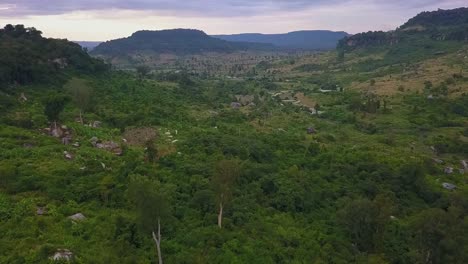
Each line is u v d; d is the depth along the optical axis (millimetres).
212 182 50438
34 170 57438
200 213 52500
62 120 85375
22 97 97375
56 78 117938
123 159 68375
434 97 164250
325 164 84875
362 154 94688
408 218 66688
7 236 41500
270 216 57562
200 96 162000
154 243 43688
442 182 87375
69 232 43500
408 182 79875
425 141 119625
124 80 146750
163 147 78438
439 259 50312
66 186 54062
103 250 40875
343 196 70375
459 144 117125
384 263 49406
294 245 50812
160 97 136125
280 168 77188
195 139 84750
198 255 42938
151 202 40094
